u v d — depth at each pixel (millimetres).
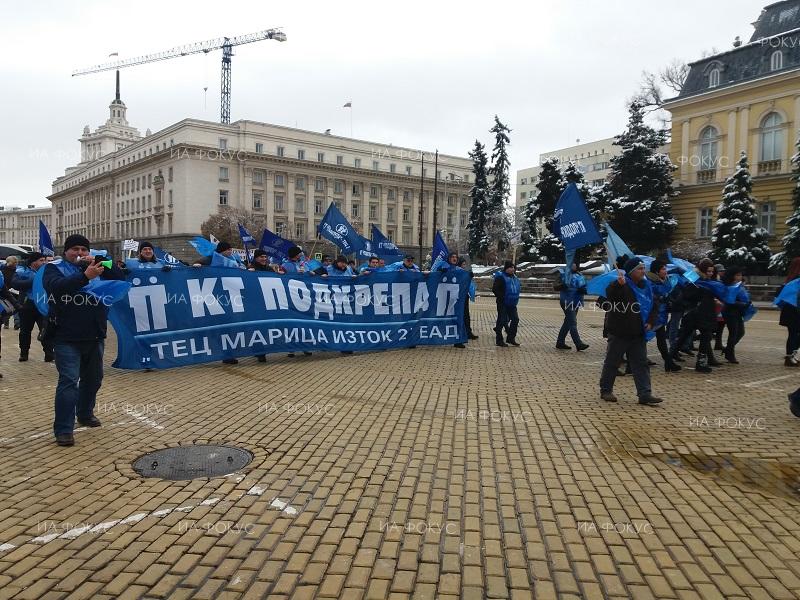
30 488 4602
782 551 3789
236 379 8812
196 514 4172
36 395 7742
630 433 6258
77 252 5957
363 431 6199
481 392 8164
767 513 4344
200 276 9820
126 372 9250
